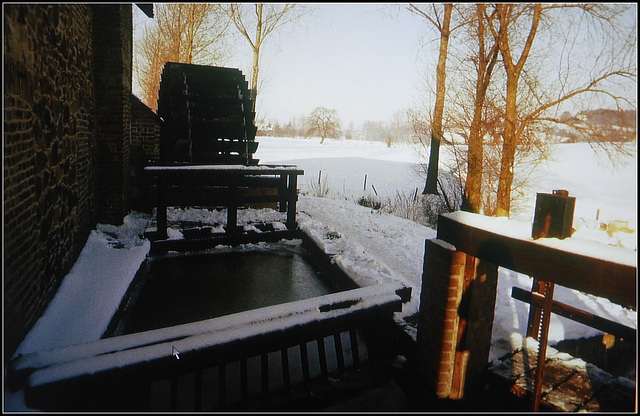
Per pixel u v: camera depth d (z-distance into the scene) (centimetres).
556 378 326
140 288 555
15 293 292
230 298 541
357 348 394
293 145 4609
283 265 684
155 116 980
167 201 717
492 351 380
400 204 1271
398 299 421
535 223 259
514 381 320
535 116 864
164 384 354
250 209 986
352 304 404
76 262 521
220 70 1220
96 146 700
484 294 327
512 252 268
